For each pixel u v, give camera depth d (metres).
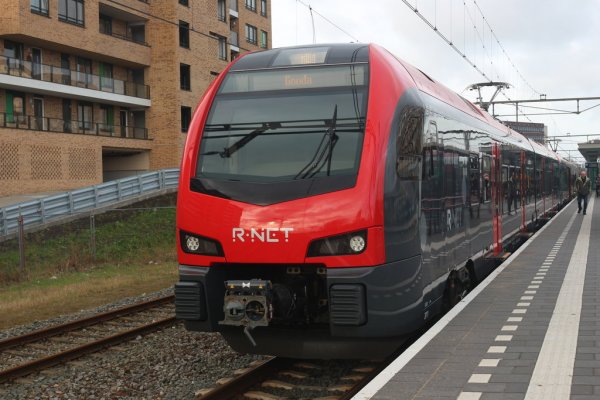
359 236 6.46
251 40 55.75
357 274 6.44
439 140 8.32
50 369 8.41
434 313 7.97
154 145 42.19
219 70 48.00
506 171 14.42
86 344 9.10
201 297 6.91
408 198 6.99
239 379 6.86
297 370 7.59
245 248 6.68
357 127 6.87
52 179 34.62
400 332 6.79
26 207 22.83
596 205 36.16
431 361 5.64
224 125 7.32
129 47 40.00
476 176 10.67
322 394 6.72
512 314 7.53
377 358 7.02
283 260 6.57
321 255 6.50
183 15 43.16
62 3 35.38
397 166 6.82
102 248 22.14
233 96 7.50
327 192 6.60
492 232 12.15
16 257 19.92
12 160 32.47
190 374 7.90
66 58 37.09
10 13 32.31
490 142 12.25
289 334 7.00
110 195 27.83
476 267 10.55
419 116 7.45
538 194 22.28
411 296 7.00
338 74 7.29
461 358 5.70
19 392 7.54
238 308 6.63
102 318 11.31
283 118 7.16
